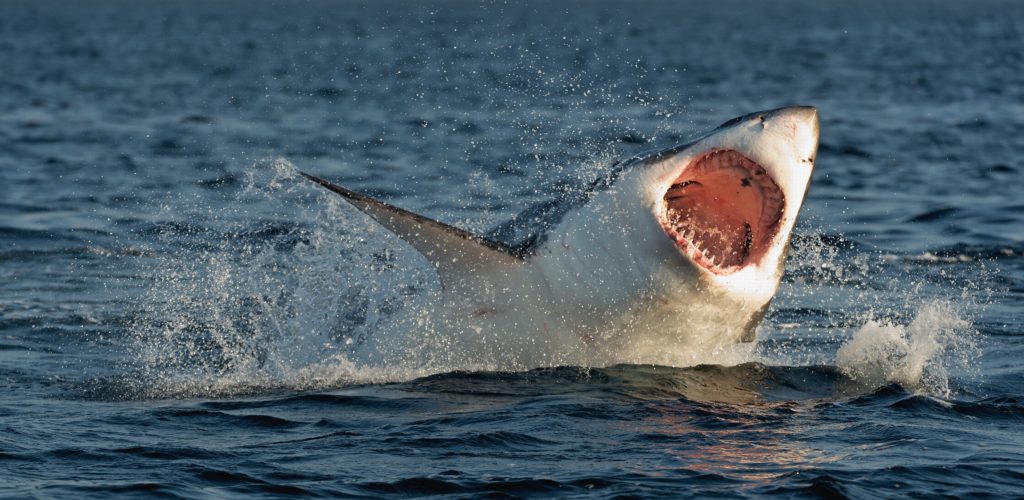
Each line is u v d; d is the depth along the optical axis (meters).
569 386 31.25
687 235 30.70
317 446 27.22
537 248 31.12
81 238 58.78
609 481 24.67
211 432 28.53
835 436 27.95
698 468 25.52
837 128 111.81
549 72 185.50
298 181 77.38
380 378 33.09
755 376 32.97
